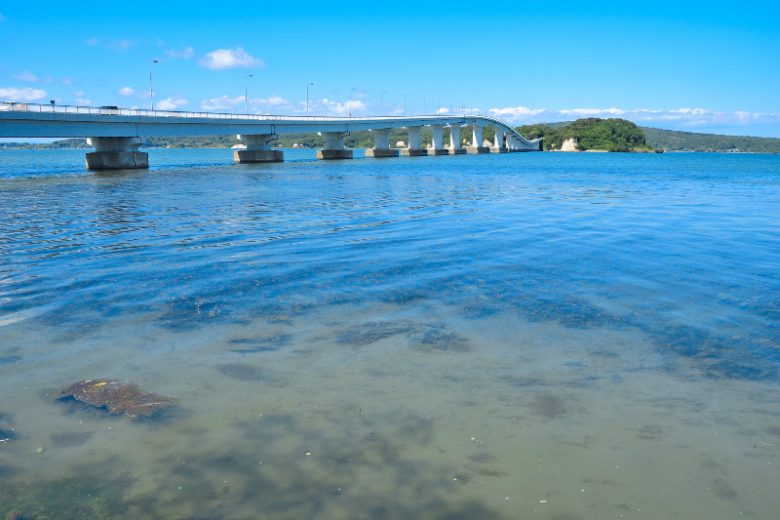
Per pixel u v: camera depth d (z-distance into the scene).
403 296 9.63
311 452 4.82
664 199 29.95
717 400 5.86
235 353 7.02
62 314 8.52
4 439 4.99
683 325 8.16
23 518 3.96
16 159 130.75
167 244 14.82
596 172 64.56
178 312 8.65
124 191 34.94
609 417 5.48
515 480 4.45
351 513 4.05
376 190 34.88
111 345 7.25
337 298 9.47
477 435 5.12
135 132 69.62
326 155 118.25
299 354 7.00
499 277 11.02
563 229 17.75
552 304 9.19
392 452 4.83
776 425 5.35
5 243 15.03
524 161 110.44
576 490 4.34
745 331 7.90
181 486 4.35
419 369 6.58
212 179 48.69
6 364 6.62
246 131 90.31
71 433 5.11
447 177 51.03
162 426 5.23
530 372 6.53
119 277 10.94
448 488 4.35
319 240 15.43
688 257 13.10
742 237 16.30
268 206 24.89
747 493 4.32
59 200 28.75
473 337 7.66
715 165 95.50
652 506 4.16
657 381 6.31
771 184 45.06
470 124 176.50
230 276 11.03
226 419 5.37
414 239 15.62
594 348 7.28
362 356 6.96
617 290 10.07
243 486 4.35
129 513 4.03
